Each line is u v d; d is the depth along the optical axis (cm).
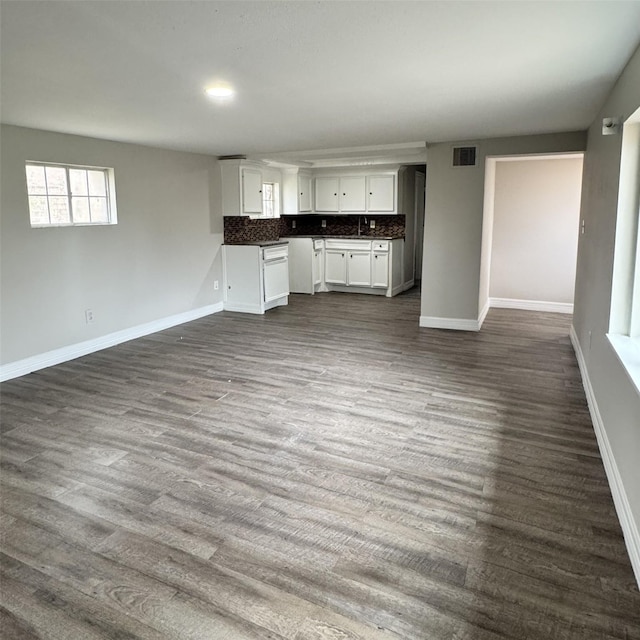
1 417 353
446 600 188
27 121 415
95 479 273
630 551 208
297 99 347
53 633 174
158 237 596
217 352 515
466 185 565
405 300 812
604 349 312
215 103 357
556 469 281
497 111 392
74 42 234
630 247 295
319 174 892
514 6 197
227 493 260
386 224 895
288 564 208
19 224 440
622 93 286
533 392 398
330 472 279
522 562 207
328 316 688
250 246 691
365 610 183
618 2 193
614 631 173
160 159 590
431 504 249
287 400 384
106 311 534
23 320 449
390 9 200
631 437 221
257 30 221
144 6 195
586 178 493
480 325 621
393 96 341
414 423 341
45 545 220
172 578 200
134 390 406
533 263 719
